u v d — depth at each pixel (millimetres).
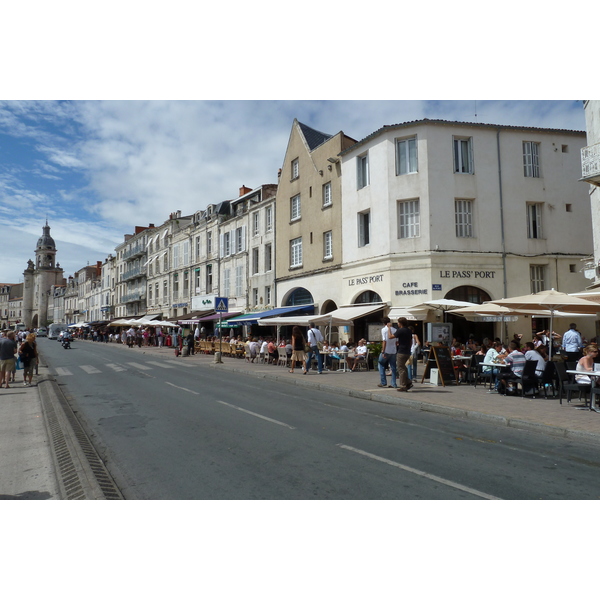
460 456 6344
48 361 24141
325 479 5398
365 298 22609
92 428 8250
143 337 43500
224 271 37375
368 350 18578
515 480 5355
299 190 28000
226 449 6727
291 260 28844
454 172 20641
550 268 21141
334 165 24828
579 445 7031
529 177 21359
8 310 143875
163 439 7363
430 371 13992
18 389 13328
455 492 4984
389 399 11039
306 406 10367
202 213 42625
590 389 9320
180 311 45906
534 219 21516
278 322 21047
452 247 20188
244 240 34500
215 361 21781
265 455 6398
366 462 6043
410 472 5633
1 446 7016
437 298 19844
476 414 8977
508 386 11328
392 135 21141
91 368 19922
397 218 20859
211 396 11828
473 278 20219
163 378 15961
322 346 19953
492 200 20812
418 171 20516
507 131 21328
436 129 20625
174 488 5168
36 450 6789
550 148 21766
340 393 12547
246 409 9961
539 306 11992
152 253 54750
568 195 21781
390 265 20688
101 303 76688
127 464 6090
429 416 9352
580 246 21672
